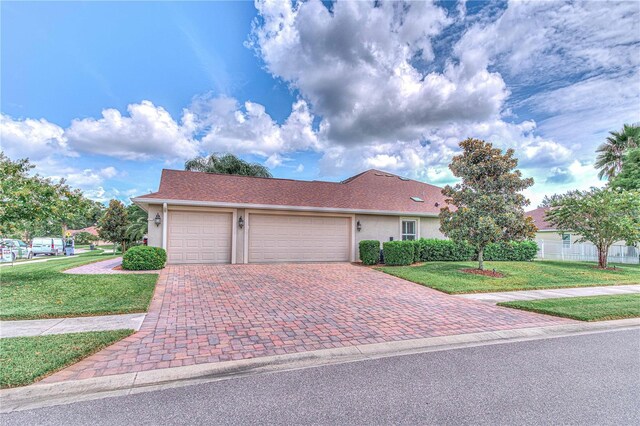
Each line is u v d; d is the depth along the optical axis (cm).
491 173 1167
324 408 309
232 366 404
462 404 317
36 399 325
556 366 419
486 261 1580
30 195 849
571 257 2114
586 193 1460
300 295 812
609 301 780
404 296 827
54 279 880
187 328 543
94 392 342
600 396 336
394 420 288
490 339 535
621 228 1338
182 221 1298
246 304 712
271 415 296
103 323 561
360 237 1565
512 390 349
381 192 1814
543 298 828
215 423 282
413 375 388
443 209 1244
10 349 419
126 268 1095
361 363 426
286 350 455
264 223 1412
